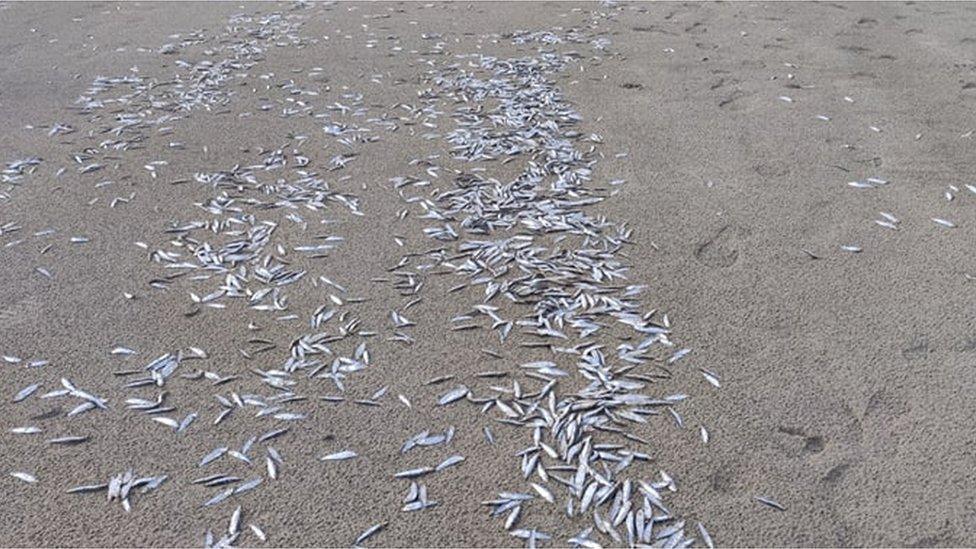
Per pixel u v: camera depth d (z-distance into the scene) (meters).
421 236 4.10
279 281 3.78
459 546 2.55
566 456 2.85
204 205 4.40
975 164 4.70
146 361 3.30
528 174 4.66
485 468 2.81
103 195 4.52
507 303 3.60
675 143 5.02
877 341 3.34
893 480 2.73
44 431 2.98
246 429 2.98
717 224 4.16
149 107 5.65
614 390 3.12
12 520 2.64
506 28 7.19
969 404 3.02
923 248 3.94
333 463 2.84
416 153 4.94
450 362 3.28
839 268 3.80
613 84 5.94
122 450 2.90
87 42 7.00
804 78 6.00
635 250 3.96
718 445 2.88
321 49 6.74
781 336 3.38
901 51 6.50
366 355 3.32
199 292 3.71
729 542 2.55
